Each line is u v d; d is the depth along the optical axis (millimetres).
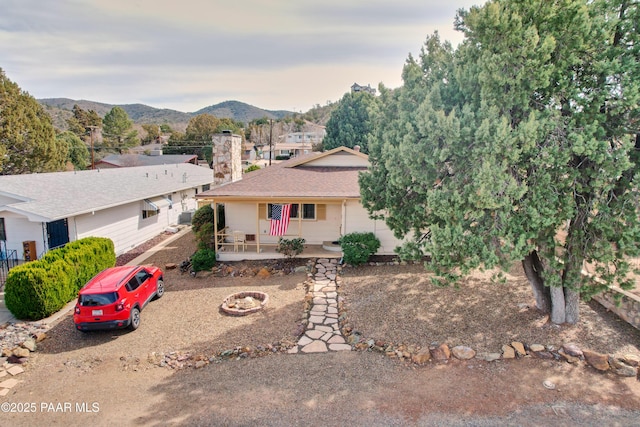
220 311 11883
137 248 20203
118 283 10477
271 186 16703
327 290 13242
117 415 7199
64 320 11570
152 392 7934
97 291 10039
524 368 8453
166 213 24797
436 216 8898
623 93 7102
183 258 17797
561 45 7547
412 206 10133
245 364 8930
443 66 9805
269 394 7727
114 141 81312
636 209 7289
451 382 8023
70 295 12844
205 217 17828
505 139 6938
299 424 6820
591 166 7836
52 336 10562
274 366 8781
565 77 7664
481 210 7441
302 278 14609
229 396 7695
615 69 7164
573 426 6703
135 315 10844
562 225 8820
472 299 12000
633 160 7848
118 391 8000
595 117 7508
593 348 9055
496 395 7570
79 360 9289
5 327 10977
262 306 11883
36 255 16312
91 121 83500
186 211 27734
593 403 7312
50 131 32844
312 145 78875
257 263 16062
